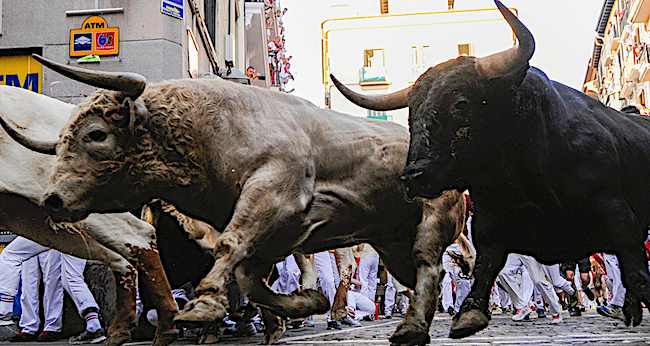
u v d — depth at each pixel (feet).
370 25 187.52
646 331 30.58
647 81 154.20
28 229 22.85
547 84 18.56
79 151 18.24
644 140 20.07
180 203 19.04
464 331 19.19
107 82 17.79
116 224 21.52
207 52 64.39
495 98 17.61
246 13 104.01
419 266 20.51
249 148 18.45
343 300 36.45
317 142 19.81
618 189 18.69
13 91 23.17
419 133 17.38
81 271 29.19
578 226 18.90
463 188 18.54
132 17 44.88
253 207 17.72
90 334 28.96
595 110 19.70
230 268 17.13
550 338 27.35
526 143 18.07
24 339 30.27
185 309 16.52
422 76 18.02
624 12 176.86
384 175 20.36
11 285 29.81
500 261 19.66
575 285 44.96
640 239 18.49
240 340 29.71
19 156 22.38
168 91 18.66
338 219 19.97
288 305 19.08
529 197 18.67
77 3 44.78
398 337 19.77
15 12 44.83
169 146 18.45
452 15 185.16
